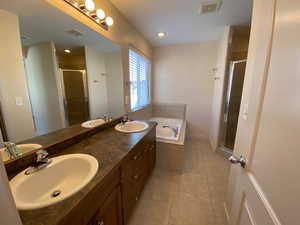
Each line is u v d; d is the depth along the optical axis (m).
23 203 0.59
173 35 2.64
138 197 1.48
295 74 0.44
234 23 2.14
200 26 2.25
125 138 1.40
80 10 1.19
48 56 1.11
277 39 0.57
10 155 0.85
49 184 0.87
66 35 1.25
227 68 2.37
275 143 0.53
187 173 2.10
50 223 0.51
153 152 2.01
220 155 2.65
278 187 0.50
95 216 0.76
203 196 1.65
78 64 1.42
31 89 0.99
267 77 0.63
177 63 3.30
